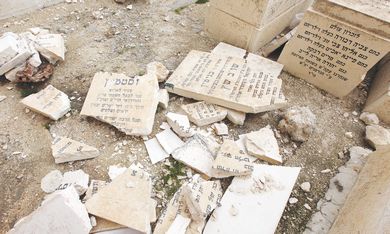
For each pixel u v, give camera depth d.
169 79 2.73
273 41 3.45
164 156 2.29
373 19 2.41
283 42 3.27
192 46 3.33
